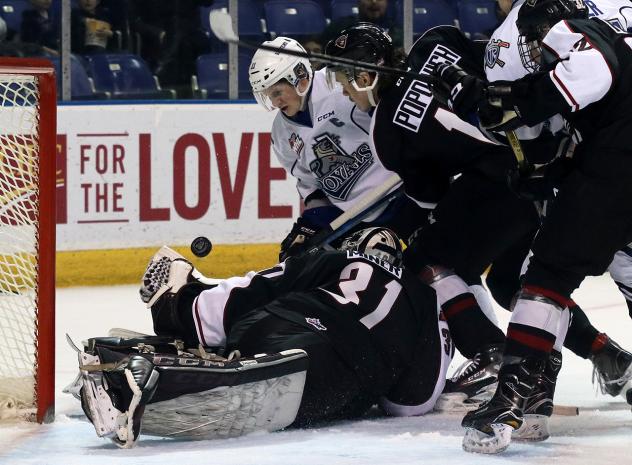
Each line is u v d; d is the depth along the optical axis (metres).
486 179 12.74
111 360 11.11
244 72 23.95
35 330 12.17
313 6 25.06
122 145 22.62
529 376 10.88
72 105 22.36
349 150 13.94
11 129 13.74
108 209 22.64
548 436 11.38
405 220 13.96
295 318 11.73
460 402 12.56
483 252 12.82
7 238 14.10
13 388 12.52
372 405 12.38
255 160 23.20
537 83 10.48
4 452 10.88
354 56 12.63
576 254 10.76
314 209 14.43
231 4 23.88
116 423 10.69
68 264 22.53
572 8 11.04
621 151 10.59
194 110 22.89
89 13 23.22
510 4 25.02
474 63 13.06
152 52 23.77
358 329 11.77
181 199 22.97
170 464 10.28
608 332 18.12
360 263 12.04
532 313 10.91
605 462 10.53
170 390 10.70
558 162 11.15
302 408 11.61
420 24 24.86
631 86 10.60
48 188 12.09
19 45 23.02
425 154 12.70
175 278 12.00
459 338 12.77
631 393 12.40
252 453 10.70
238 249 23.20
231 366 10.88
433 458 10.60
